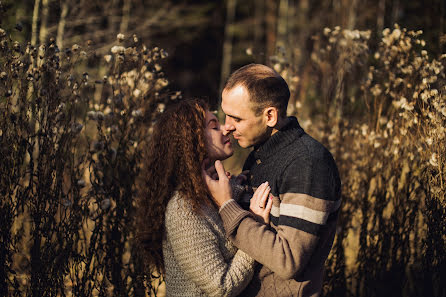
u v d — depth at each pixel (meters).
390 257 2.44
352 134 2.88
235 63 11.30
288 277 1.31
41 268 1.90
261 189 1.47
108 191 2.11
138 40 2.32
